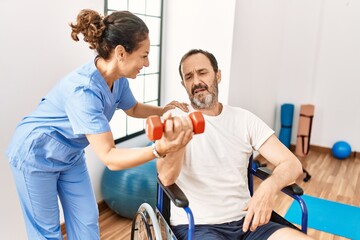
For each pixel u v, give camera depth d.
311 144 3.95
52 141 1.31
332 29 3.61
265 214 1.22
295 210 2.47
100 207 2.35
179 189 1.19
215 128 1.42
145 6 2.63
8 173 1.66
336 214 2.44
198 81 1.44
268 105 3.73
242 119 1.46
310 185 2.95
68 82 1.25
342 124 3.76
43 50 1.74
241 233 1.33
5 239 1.71
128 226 2.19
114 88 1.39
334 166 3.45
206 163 1.38
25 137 1.30
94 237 1.58
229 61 2.70
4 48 1.54
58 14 1.79
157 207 1.37
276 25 3.58
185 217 1.33
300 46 3.78
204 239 1.22
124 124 2.60
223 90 2.78
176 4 2.77
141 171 2.13
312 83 3.80
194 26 2.75
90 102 1.18
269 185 1.26
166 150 0.91
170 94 2.93
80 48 1.97
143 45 1.21
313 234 2.18
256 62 3.24
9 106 1.61
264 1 3.18
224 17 2.65
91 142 1.15
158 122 0.83
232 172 1.40
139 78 2.70
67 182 1.48
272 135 1.44
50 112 1.30
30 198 1.39
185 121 0.84
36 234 1.46
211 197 1.36
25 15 1.61
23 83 1.66
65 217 1.58
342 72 3.65
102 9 2.12
